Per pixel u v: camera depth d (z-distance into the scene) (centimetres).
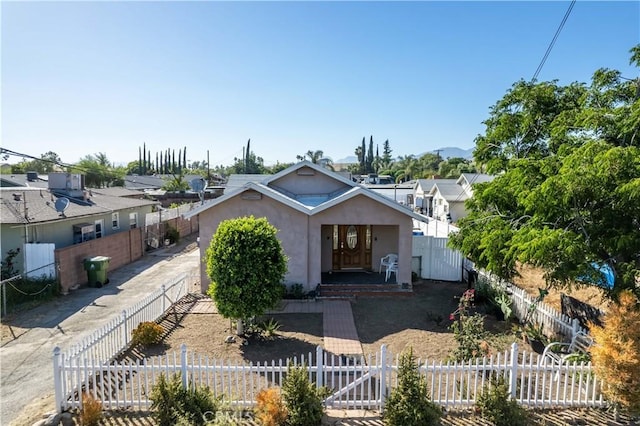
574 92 1294
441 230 2445
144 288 1670
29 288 1479
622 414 696
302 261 1511
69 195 2284
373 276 1684
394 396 668
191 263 2212
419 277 1741
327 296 1469
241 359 947
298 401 663
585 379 743
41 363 954
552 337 995
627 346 647
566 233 842
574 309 1055
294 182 1780
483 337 925
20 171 5975
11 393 811
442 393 764
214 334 1096
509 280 1246
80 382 728
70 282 1634
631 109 863
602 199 816
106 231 2272
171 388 677
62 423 693
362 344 1042
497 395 677
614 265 873
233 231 1049
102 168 6384
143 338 993
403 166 10688
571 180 793
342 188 1789
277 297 1085
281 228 1503
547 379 824
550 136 1202
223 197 1476
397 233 1767
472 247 1262
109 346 902
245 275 1030
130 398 735
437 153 10062
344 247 1781
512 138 1391
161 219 2903
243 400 735
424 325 1175
